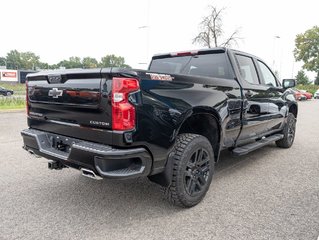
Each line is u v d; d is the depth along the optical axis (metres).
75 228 2.90
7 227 2.90
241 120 4.23
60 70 3.11
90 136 2.85
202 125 3.78
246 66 4.67
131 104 2.63
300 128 9.55
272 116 5.34
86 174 2.84
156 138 2.82
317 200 3.57
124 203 3.47
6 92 29.17
